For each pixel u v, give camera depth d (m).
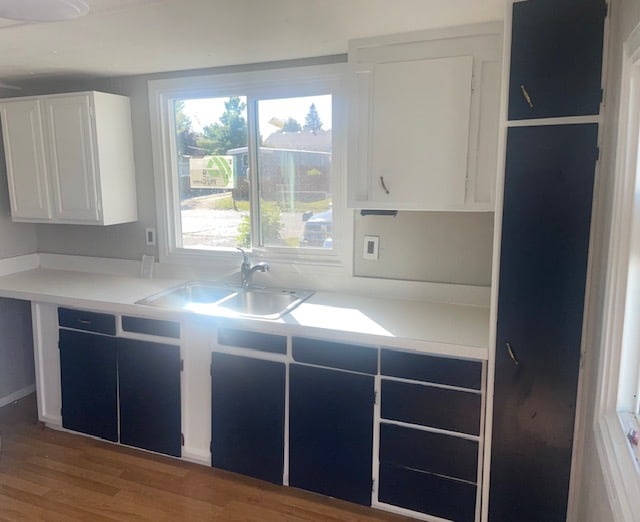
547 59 1.72
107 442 2.89
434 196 2.25
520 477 1.97
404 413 2.14
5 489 2.48
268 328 2.31
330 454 2.30
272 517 2.29
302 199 2.87
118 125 3.05
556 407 1.88
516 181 1.81
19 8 1.63
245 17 1.98
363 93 2.29
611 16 1.64
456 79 2.14
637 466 1.28
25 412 3.27
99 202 2.98
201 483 2.53
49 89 3.32
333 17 1.98
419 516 2.21
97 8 1.86
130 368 2.65
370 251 2.71
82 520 2.28
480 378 2.00
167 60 2.70
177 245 3.21
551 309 1.83
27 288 2.92
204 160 3.09
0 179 3.30
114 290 2.87
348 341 2.18
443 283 2.59
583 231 1.75
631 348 1.55
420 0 1.80
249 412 2.43
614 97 1.60
